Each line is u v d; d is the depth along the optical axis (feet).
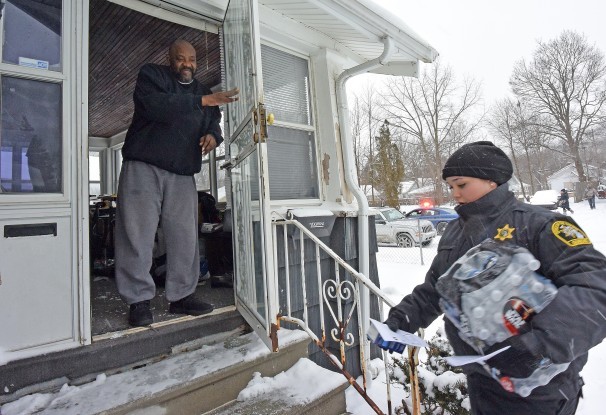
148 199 6.99
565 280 3.12
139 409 5.28
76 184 6.14
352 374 9.81
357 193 10.31
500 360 3.27
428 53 11.67
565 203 55.57
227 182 10.55
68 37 6.25
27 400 5.27
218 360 6.39
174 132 7.18
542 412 3.42
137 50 11.65
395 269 26.76
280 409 5.77
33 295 5.67
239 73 7.27
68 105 6.18
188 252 7.47
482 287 3.41
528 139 114.62
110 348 6.15
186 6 8.08
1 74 5.66
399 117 110.52
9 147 5.73
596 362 10.77
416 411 4.85
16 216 5.62
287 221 8.39
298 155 10.44
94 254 12.19
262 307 6.37
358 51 12.05
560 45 104.37
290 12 9.32
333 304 9.97
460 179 3.93
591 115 101.91
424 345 4.04
